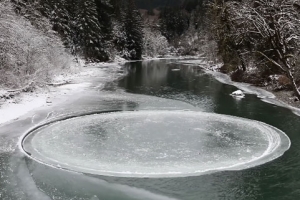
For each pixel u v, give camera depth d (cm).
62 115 1555
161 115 1572
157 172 925
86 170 930
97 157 1030
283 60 1603
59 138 1212
